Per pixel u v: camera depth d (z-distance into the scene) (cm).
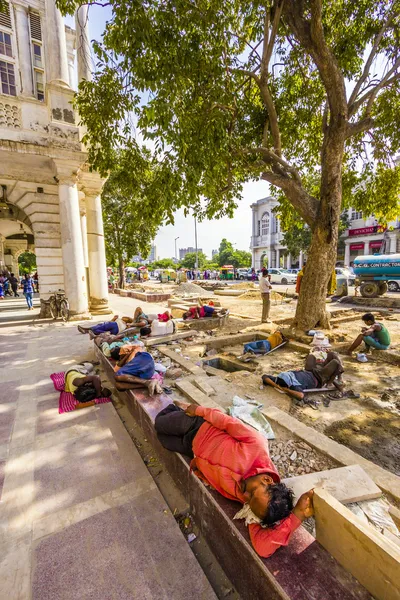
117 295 2145
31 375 514
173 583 171
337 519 141
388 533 161
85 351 654
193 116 560
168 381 443
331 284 1395
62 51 916
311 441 276
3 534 204
